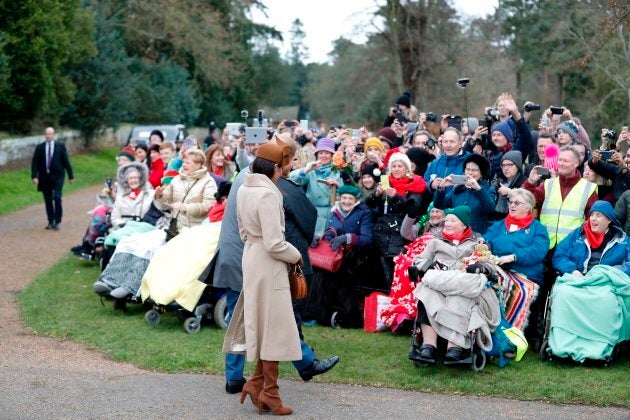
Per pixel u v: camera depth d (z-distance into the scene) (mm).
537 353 8000
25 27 27719
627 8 13234
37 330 8812
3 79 26297
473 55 36844
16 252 14211
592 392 6664
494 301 7426
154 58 44719
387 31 35750
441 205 8719
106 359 7730
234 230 6910
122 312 9719
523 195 8156
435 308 7191
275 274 6199
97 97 36062
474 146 9680
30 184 24688
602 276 7586
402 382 7004
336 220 9281
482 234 8547
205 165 10266
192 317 8766
